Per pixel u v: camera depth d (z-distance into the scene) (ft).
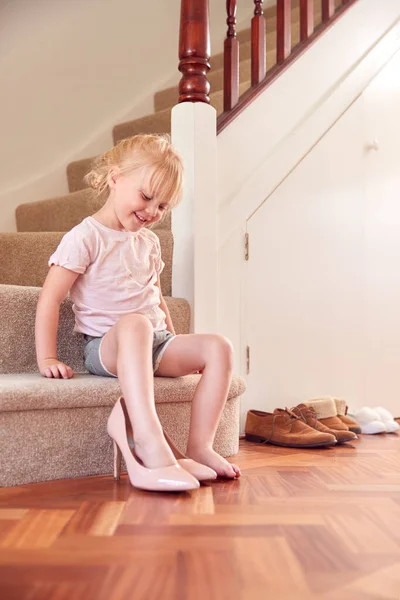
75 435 4.42
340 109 7.78
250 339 6.98
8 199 8.74
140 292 5.15
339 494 3.97
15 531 3.12
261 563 2.70
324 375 7.52
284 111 7.36
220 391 4.68
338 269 7.68
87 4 9.72
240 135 7.00
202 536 3.06
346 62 7.92
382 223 8.11
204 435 4.62
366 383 7.89
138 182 4.89
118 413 4.33
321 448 5.97
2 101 8.73
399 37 8.38
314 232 7.50
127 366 4.25
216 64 10.49
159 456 4.04
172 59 10.86
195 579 2.51
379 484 4.28
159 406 4.85
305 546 2.93
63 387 4.33
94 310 5.00
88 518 3.36
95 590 2.39
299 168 7.42
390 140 8.23
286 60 7.47
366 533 3.14
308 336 7.41
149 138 5.12
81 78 9.61
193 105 6.57
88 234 4.95
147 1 10.48
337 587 2.45
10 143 8.82
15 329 5.09
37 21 9.13
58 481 4.29
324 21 7.92
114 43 10.03
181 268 6.61
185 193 6.59
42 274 6.59
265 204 7.15
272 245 7.18
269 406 7.08
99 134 9.80
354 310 7.80
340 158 7.77
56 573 2.55
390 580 2.53
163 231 6.66
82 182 8.96
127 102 10.21
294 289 7.32
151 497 3.84
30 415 4.20
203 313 6.57
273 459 5.33
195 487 3.92
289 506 3.66
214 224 6.68
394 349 8.20
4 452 4.09
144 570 2.60
